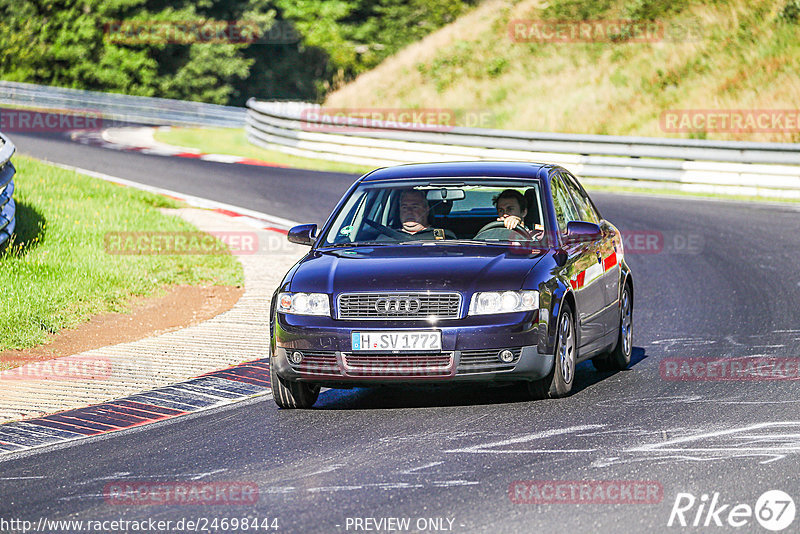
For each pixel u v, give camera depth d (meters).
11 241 47.12
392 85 131.75
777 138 95.88
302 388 26.95
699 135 99.50
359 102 130.50
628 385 28.67
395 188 29.72
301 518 18.22
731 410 25.19
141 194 71.62
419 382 25.50
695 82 106.44
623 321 31.55
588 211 32.59
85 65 188.75
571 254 28.27
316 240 29.47
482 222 30.12
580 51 119.81
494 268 26.19
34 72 189.25
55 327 38.16
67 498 20.17
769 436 22.66
